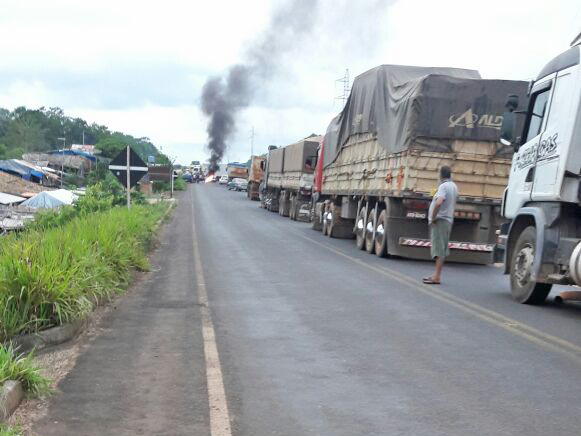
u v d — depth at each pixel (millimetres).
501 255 10414
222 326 7660
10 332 6289
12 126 112938
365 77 18062
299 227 27359
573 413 4730
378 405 4918
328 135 23469
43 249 7672
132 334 7203
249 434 4355
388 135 15477
